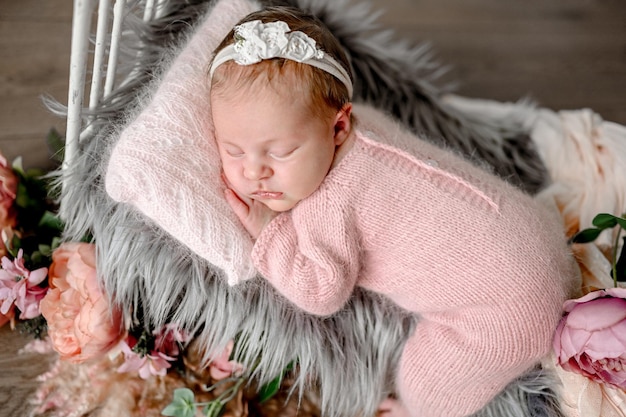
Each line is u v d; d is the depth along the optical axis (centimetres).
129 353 95
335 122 82
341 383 99
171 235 85
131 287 91
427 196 86
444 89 142
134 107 91
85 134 92
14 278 95
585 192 122
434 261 86
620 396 89
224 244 83
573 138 131
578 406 91
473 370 89
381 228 86
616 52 177
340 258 86
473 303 87
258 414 105
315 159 80
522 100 154
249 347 95
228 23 96
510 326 86
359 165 85
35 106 138
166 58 94
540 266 86
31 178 105
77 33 79
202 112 87
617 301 81
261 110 75
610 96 169
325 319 97
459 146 128
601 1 186
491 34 175
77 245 94
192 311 92
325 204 85
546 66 172
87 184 90
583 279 103
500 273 85
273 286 91
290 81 75
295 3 112
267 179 81
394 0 176
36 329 108
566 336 83
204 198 83
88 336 91
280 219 87
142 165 80
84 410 103
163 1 98
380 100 127
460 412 95
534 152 131
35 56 144
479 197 88
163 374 99
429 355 92
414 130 126
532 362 91
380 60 125
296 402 107
